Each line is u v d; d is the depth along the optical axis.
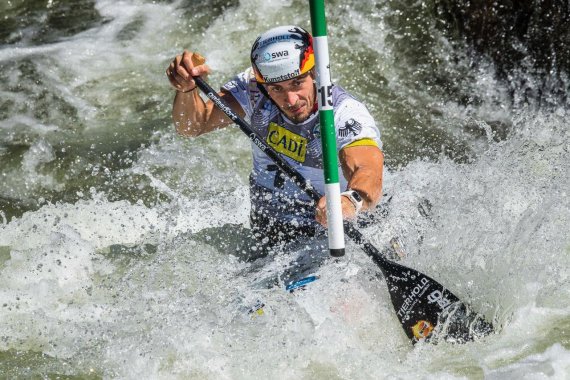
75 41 28.34
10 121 24.31
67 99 25.38
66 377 13.06
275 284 14.43
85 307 14.90
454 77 25.25
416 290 13.64
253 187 15.58
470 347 13.40
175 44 27.86
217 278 15.05
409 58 25.98
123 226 18.22
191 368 12.97
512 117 23.67
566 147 19.00
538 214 15.65
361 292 14.10
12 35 28.83
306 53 13.73
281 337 13.32
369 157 13.75
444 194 16.36
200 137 22.84
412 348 13.51
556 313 13.98
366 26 27.00
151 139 23.11
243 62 26.47
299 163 14.64
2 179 21.66
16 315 14.76
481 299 14.16
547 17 23.80
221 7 28.97
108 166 21.91
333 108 13.88
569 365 12.48
